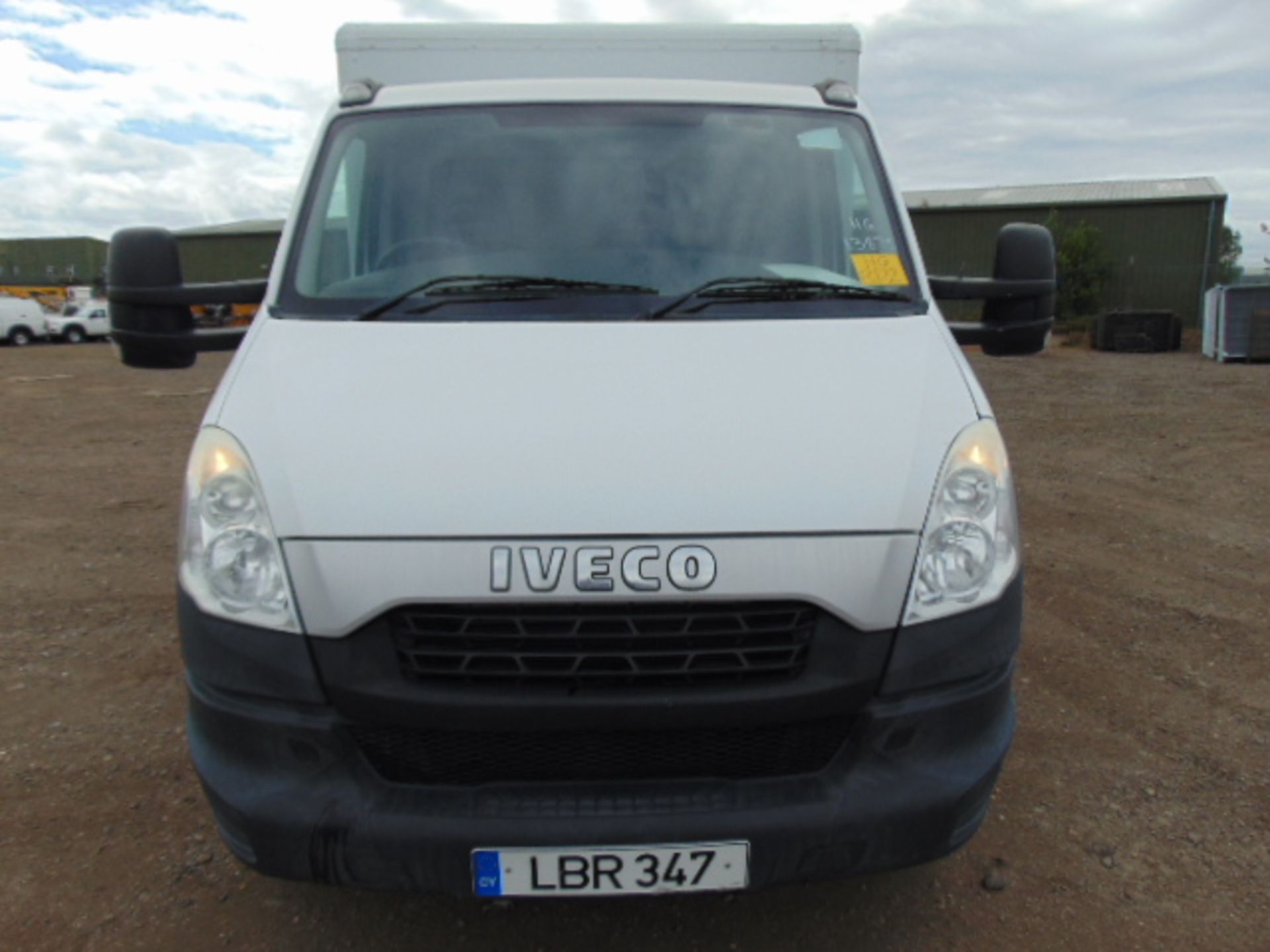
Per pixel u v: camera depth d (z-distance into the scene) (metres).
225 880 2.74
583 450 2.13
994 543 2.16
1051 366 17.67
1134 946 2.48
